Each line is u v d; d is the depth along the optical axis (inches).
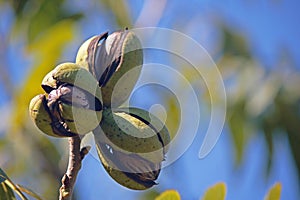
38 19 317.1
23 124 298.8
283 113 311.0
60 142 297.6
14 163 298.8
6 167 297.6
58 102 154.7
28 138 299.6
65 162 296.4
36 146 298.2
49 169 296.0
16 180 296.2
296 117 309.9
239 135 313.4
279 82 315.0
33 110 156.3
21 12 317.4
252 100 314.3
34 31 315.3
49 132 157.4
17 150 298.7
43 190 293.7
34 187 293.6
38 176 296.0
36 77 292.4
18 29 313.4
